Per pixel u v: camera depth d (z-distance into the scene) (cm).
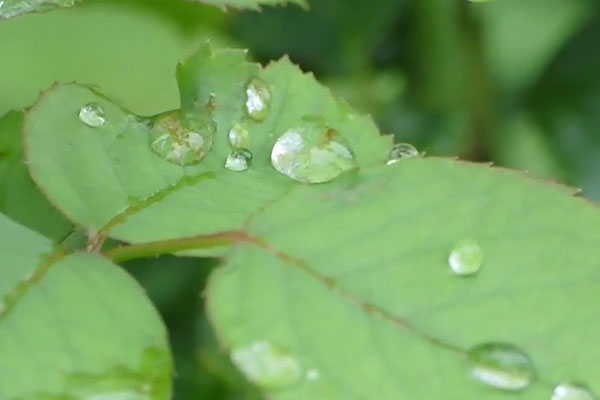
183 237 21
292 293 21
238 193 22
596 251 21
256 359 20
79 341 20
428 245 21
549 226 21
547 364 20
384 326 20
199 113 22
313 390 20
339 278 21
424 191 21
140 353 20
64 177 21
